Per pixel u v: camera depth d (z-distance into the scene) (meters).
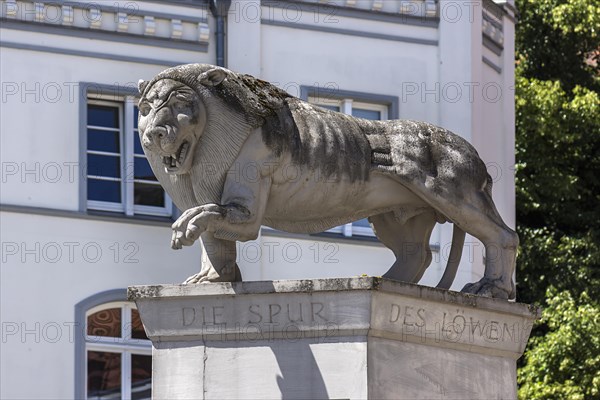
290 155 14.52
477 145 29.52
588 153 33.06
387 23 29.02
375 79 28.89
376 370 14.05
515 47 33.81
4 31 27.31
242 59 28.22
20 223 27.14
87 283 27.27
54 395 26.98
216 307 14.26
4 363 26.88
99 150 27.56
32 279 27.09
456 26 29.36
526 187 32.34
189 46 28.05
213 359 14.24
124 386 27.34
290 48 28.52
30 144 27.30
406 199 14.93
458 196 14.88
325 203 14.67
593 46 33.88
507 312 14.79
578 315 29.59
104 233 27.41
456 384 14.49
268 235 27.58
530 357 29.52
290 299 14.16
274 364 14.15
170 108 14.38
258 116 14.46
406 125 14.95
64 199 27.31
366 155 14.74
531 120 32.03
